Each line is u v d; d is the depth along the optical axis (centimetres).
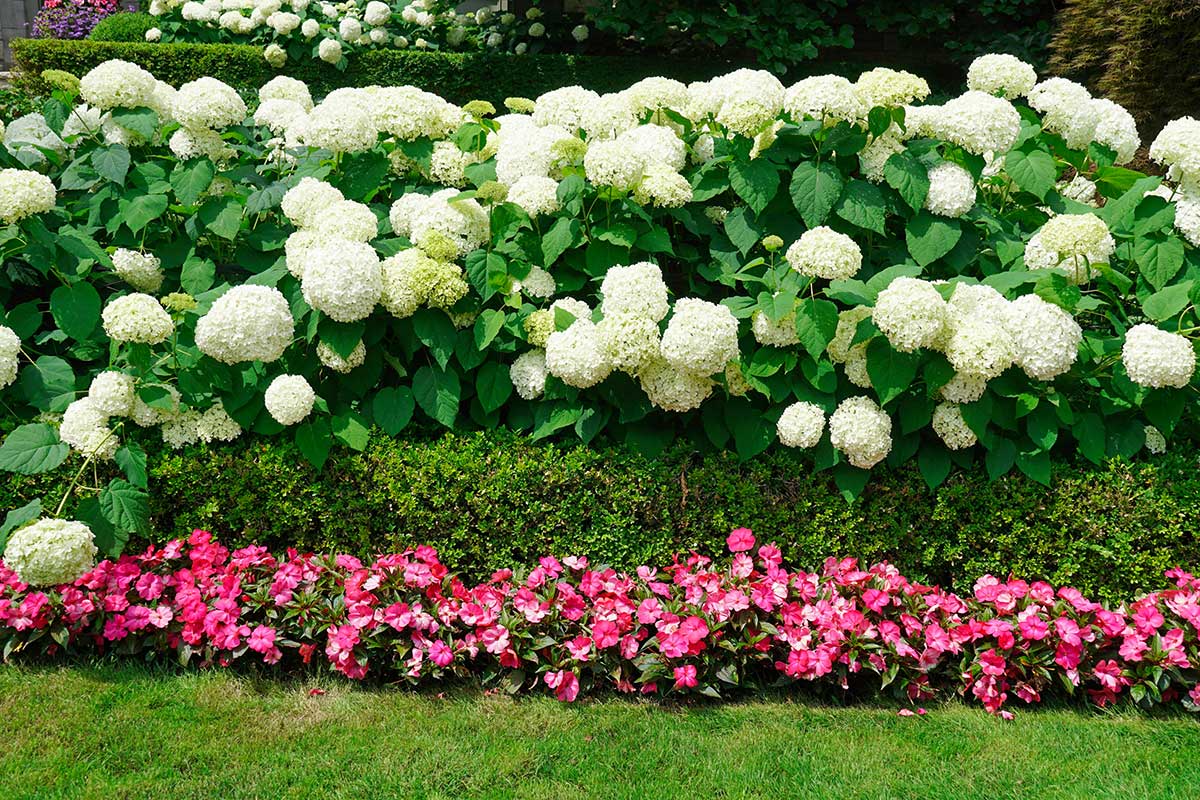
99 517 307
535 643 297
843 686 295
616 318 313
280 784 253
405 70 916
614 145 334
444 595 311
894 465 330
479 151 391
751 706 295
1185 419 344
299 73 917
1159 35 667
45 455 312
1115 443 334
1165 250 348
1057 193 391
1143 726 287
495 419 351
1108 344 333
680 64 905
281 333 315
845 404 322
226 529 337
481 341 337
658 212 371
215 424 335
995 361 301
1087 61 729
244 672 304
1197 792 254
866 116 355
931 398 323
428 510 331
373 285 320
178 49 894
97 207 371
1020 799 252
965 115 351
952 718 291
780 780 259
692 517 330
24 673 299
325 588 313
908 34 906
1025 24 929
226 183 372
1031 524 325
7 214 325
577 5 987
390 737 274
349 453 334
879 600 301
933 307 300
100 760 259
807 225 350
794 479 331
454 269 334
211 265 368
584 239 353
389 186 392
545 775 260
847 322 325
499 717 285
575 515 330
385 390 346
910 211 361
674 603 304
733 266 365
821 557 331
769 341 324
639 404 337
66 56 872
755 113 346
